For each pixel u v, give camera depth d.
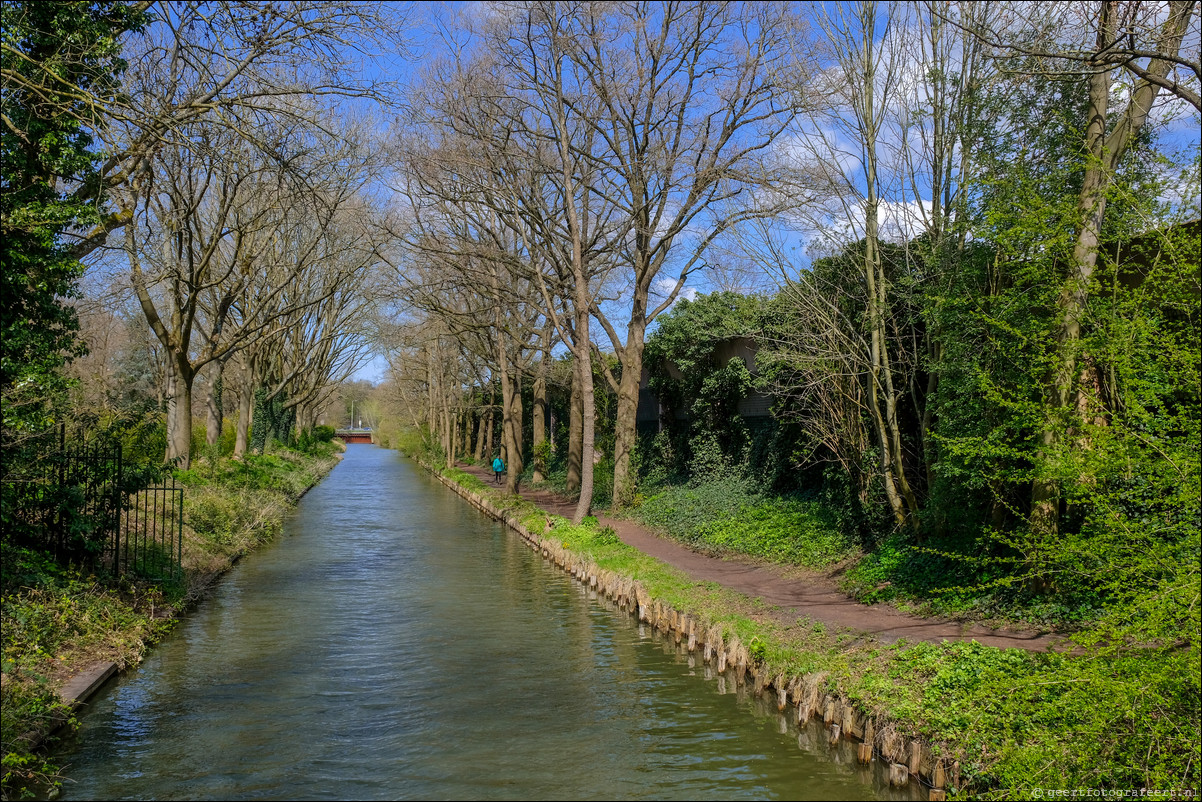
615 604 16.06
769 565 17.20
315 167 20.17
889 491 15.04
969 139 12.92
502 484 47.53
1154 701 6.04
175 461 18.19
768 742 8.62
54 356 12.11
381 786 7.56
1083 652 8.74
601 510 29.36
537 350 33.84
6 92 11.54
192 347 49.72
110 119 12.43
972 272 11.98
